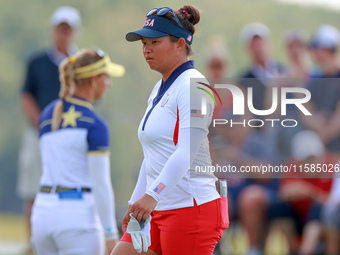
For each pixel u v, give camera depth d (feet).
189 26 48.32
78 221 57.21
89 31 431.02
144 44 48.65
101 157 57.47
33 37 469.57
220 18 304.91
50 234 57.72
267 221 95.66
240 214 96.68
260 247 95.35
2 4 472.85
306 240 91.97
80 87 59.36
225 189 49.80
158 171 48.01
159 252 49.65
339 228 88.99
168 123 47.16
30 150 104.12
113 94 355.15
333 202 89.76
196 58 49.55
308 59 110.52
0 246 119.75
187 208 47.73
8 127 443.73
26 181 104.68
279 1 313.32
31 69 101.91
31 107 102.17
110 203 57.57
